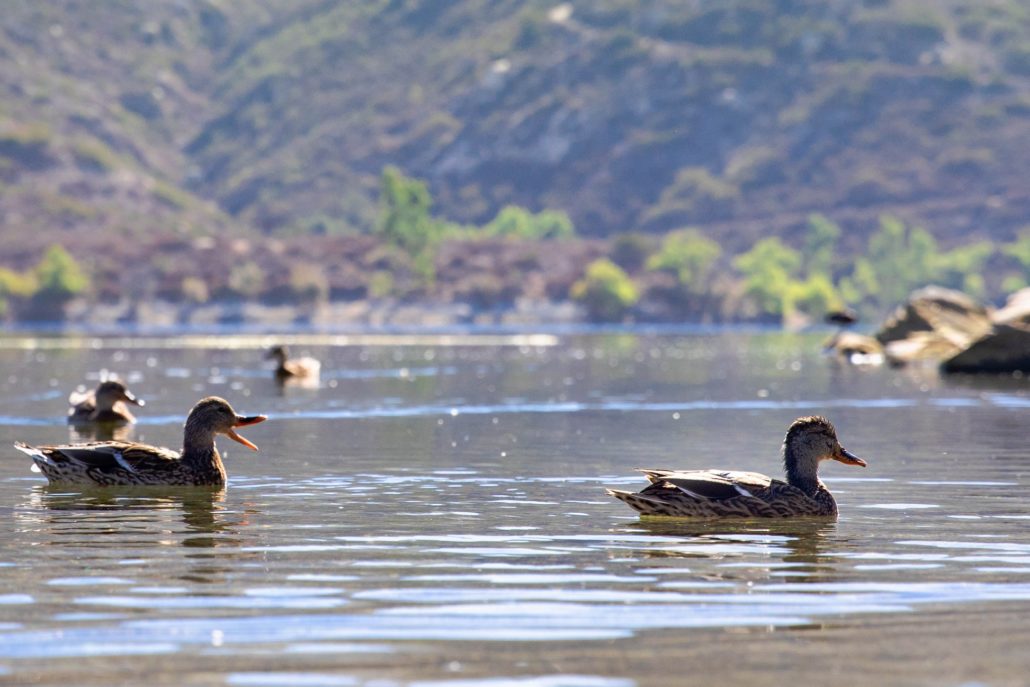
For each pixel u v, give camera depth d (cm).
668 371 6147
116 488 2044
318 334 13538
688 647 1108
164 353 7969
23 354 7725
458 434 3016
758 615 1214
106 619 1187
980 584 1346
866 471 2317
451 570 1410
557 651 1094
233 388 4675
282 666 1047
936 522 1745
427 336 12862
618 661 1066
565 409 3800
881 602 1266
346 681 1010
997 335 5572
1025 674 1039
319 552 1511
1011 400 4072
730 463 2445
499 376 5631
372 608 1234
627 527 1697
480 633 1147
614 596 1288
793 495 1773
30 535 1616
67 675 1021
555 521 1747
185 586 1323
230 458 2498
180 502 1906
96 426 3153
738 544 1573
